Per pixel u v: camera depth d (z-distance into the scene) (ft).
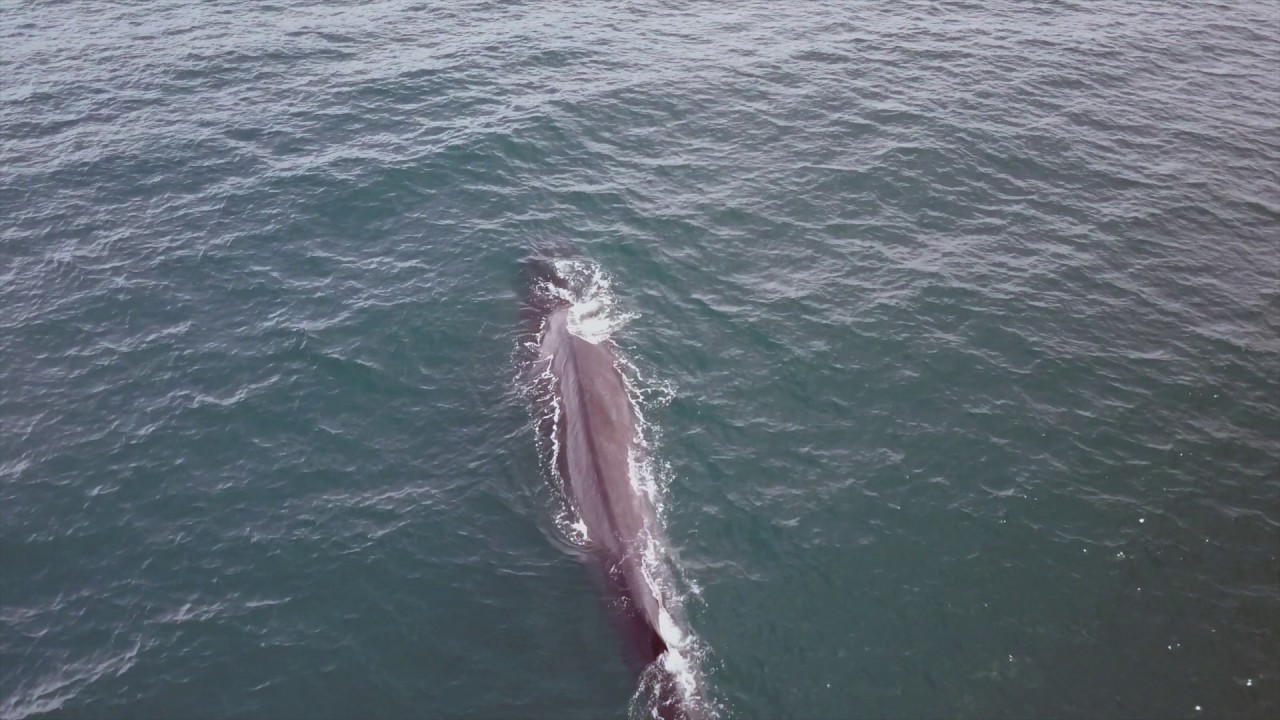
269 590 82.89
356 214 127.95
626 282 115.14
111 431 98.12
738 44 172.04
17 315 112.98
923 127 145.38
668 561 83.30
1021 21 182.70
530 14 185.47
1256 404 100.01
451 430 97.35
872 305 112.16
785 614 79.87
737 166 136.87
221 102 155.63
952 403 99.66
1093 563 84.12
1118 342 107.86
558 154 139.03
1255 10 191.21
